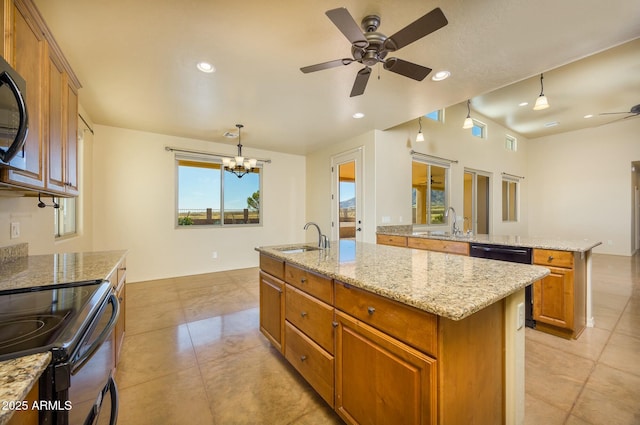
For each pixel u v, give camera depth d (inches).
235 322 115.9
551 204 310.0
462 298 41.3
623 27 78.0
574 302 96.3
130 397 69.4
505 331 52.1
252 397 69.7
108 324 39.9
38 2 68.0
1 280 56.6
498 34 81.3
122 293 88.9
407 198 196.7
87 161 153.9
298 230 251.0
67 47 87.6
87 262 75.1
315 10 72.5
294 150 237.0
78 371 31.5
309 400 68.7
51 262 75.1
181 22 76.6
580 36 82.5
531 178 324.8
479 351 45.8
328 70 102.3
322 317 63.0
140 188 180.5
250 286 169.0
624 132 263.7
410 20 76.9
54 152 67.5
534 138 323.9
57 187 69.3
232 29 79.7
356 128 175.5
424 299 40.9
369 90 119.3
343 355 56.4
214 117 154.2
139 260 180.4
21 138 44.0
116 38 83.4
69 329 33.9
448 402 39.6
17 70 50.9
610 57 145.8
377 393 48.2
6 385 22.5
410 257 77.4
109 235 170.2
